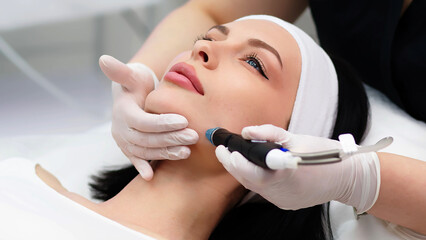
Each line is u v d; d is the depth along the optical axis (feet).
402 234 3.82
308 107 4.00
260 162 2.80
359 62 5.16
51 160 5.09
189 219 3.76
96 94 10.05
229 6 5.42
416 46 4.61
